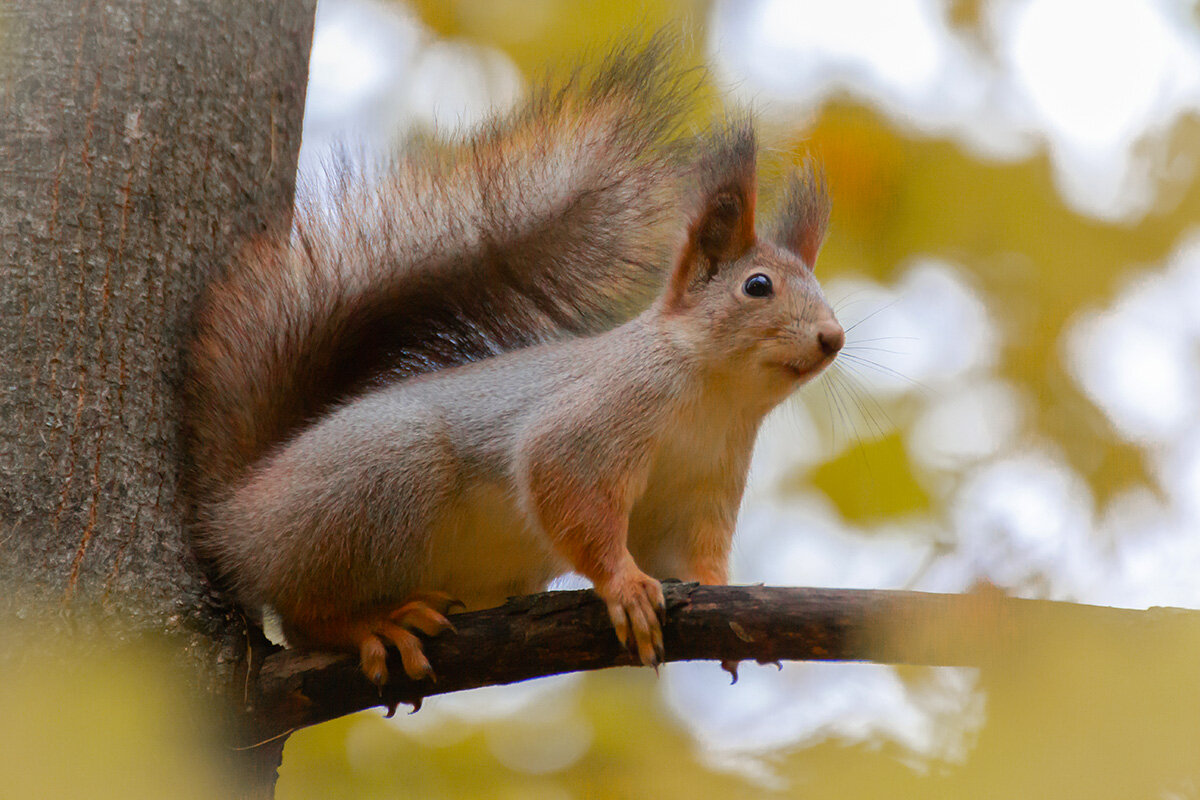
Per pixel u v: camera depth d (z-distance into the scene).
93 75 5.13
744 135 5.20
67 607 5.08
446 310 5.21
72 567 5.09
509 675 5.11
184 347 5.13
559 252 5.21
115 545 5.09
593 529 5.15
